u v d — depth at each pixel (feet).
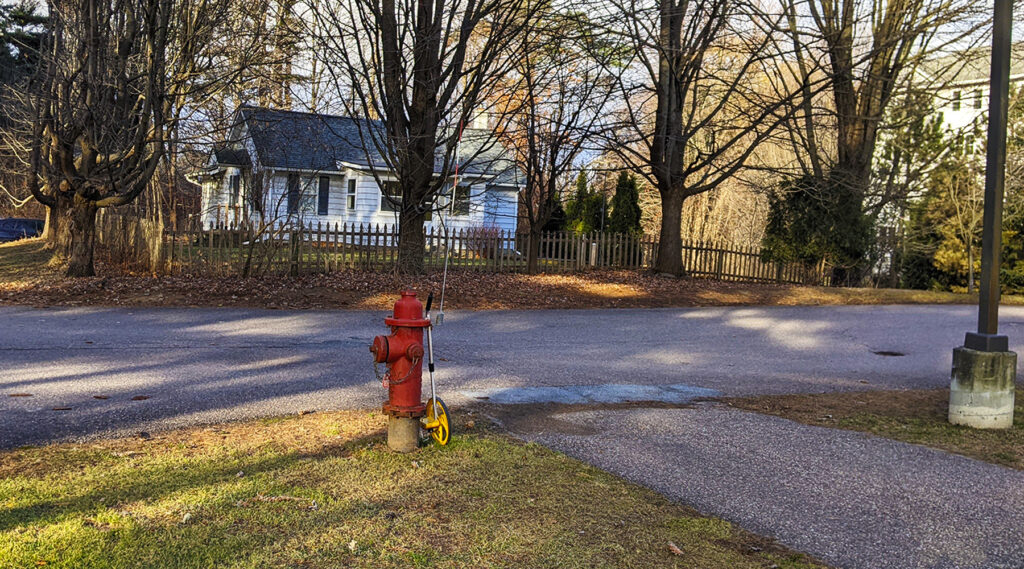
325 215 97.91
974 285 90.68
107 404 21.89
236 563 11.02
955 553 13.76
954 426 24.34
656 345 41.45
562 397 26.02
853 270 86.38
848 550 13.64
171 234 56.75
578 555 12.30
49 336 34.35
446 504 14.21
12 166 83.51
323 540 12.10
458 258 68.59
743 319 55.16
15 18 64.49
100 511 12.75
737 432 22.07
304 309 48.14
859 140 82.84
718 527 14.21
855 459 19.88
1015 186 89.04
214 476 14.99
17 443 17.34
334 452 17.22
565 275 71.92
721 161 122.21
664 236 77.20
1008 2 23.77
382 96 56.75
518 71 70.28
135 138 51.85
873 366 37.65
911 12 76.33
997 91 24.13
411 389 17.48
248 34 54.90
